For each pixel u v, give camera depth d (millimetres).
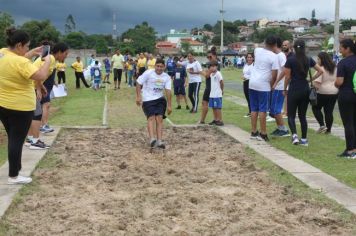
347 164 8773
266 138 11195
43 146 10039
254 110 11148
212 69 13281
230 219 5918
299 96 10352
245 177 7953
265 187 7344
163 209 6285
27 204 6477
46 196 6871
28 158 9117
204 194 6945
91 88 29484
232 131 12438
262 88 10883
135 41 98000
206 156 9602
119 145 10820
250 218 5965
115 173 8227
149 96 10211
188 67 16891
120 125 13875
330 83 11680
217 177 7961
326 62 11570
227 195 6922
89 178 7887
